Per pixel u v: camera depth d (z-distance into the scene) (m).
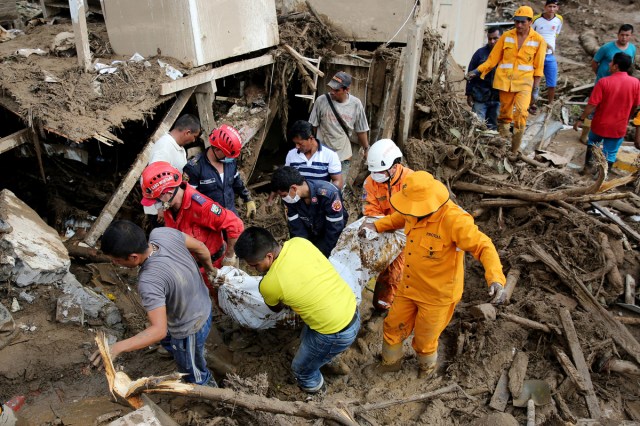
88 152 5.83
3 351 3.62
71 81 4.76
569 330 4.15
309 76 6.25
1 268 3.91
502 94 6.93
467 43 9.10
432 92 6.56
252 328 4.08
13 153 5.81
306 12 6.88
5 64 5.00
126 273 4.87
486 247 3.19
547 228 5.24
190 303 3.13
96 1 6.93
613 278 4.59
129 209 5.61
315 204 4.07
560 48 12.33
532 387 3.87
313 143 4.57
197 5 4.97
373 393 3.92
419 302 3.62
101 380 3.68
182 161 4.43
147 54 5.39
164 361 3.98
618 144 6.67
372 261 4.00
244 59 6.06
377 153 3.83
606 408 3.81
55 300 4.03
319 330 3.35
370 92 6.51
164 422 2.58
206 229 4.01
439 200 3.19
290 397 3.88
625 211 5.43
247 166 6.07
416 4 6.43
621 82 6.27
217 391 2.84
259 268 3.29
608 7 13.62
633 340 4.17
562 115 9.09
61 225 5.42
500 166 6.16
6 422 3.08
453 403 3.78
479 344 4.15
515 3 14.05
